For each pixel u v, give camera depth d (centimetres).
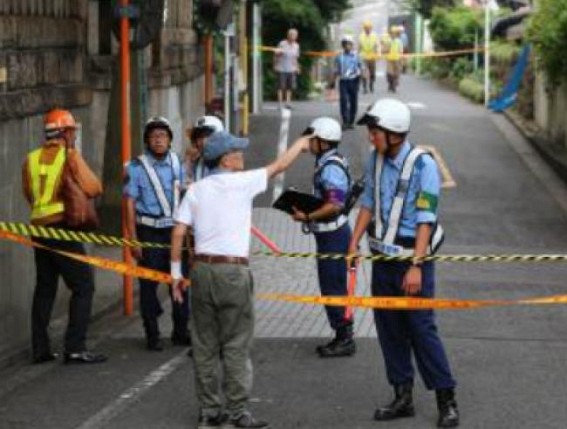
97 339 1342
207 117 1252
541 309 1512
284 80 3856
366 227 1018
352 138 3173
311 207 1223
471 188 2589
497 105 3897
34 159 1205
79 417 1023
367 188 1013
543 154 2941
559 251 1989
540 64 2895
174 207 1271
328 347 1252
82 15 1645
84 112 1705
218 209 976
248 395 989
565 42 2684
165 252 1276
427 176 982
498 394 1101
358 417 1025
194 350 992
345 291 1253
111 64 1977
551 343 1323
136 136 1878
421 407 1056
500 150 3089
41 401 1077
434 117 3697
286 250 1928
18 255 1298
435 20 5353
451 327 1399
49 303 1225
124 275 1460
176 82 2612
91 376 1169
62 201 1196
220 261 973
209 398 988
